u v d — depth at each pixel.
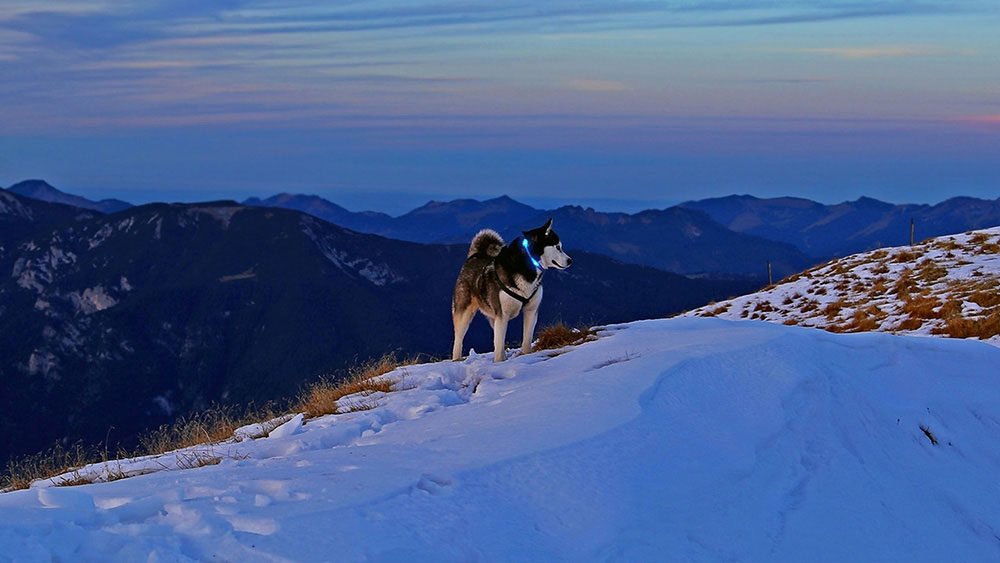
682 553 5.76
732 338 11.53
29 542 4.18
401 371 13.02
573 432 7.21
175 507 5.16
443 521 5.18
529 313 13.07
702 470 7.02
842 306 25.72
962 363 12.25
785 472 7.80
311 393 13.19
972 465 9.93
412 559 4.62
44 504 5.28
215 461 8.78
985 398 11.41
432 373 12.38
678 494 6.49
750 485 7.20
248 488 5.73
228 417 12.80
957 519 8.46
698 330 13.35
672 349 10.92
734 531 6.39
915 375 11.48
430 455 6.66
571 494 5.97
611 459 6.67
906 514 8.02
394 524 4.98
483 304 13.09
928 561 7.29
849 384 10.42
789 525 6.92
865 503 7.88
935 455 9.78
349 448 7.46
